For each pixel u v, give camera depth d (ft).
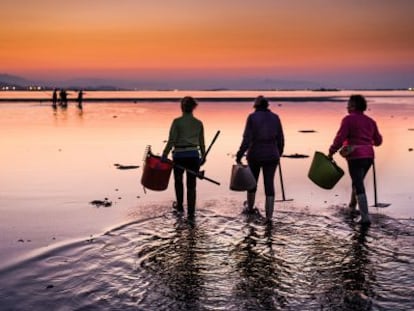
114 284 13.71
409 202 23.72
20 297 12.85
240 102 183.52
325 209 22.43
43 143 49.88
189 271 14.69
